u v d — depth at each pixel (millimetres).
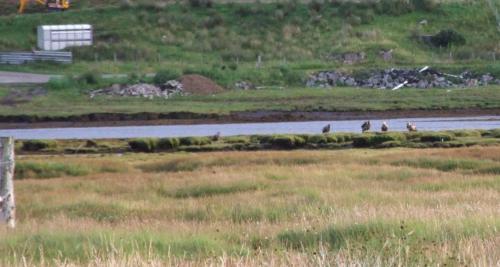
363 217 63719
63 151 165875
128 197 99125
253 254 55250
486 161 126500
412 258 48375
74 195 98875
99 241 58406
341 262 46750
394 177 111250
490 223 58406
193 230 67000
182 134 191000
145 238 59156
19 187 108812
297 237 61031
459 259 47562
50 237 60156
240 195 95438
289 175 113250
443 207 74250
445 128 194000
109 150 166875
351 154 144375
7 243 58625
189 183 106938
